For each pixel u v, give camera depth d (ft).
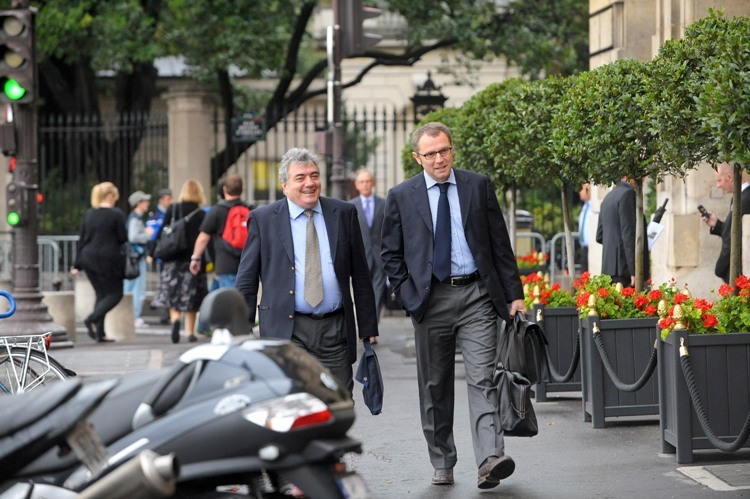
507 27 134.82
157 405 24.94
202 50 127.75
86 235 94.02
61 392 23.16
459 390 63.77
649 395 51.13
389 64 141.90
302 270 38.19
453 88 193.57
